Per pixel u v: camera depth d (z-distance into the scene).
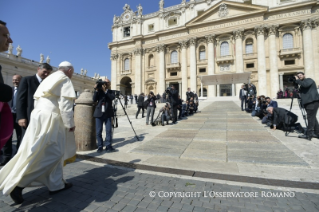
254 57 29.88
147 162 3.64
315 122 4.94
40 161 2.19
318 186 2.48
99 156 4.11
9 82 24.55
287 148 4.22
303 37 27.55
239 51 30.36
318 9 27.11
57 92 2.39
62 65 2.72
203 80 24.72
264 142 4.79
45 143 2.16
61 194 2.40
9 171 2.04
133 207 2.09
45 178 2.33
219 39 32.28
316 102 4.74
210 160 3.67
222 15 31.69
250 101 10.75
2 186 1.92
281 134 5.61
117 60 40.66
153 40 37.56
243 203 2.12
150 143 5.15
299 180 2.67
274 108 6.26
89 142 4.64
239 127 6.88
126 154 4.24
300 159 3.49
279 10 28.59
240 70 30.03
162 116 8.18
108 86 4.54
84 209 2.07
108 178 2.89
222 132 6.17
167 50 36.56
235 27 30.89
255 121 8.05
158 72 36.50
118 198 2.29
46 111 2.29
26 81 3.14
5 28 1.67
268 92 28.94
